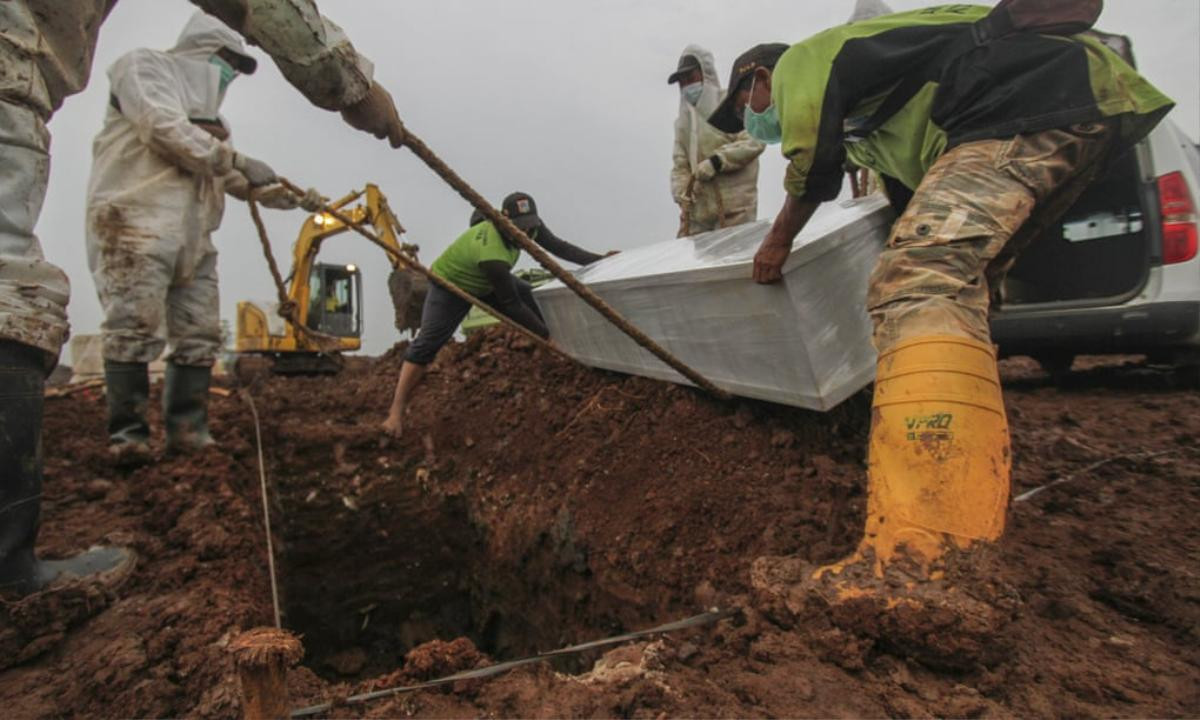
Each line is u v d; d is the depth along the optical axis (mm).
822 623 1555
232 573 2295
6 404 1729
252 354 11359
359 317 12789
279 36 1875
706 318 2869
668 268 3117
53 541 2355
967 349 1575
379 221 9078
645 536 2828
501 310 4410
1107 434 3369
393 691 1494
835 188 2080
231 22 1839
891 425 1606
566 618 3283
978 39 1858
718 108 2822
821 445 2736
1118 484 2555
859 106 2133
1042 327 4566
